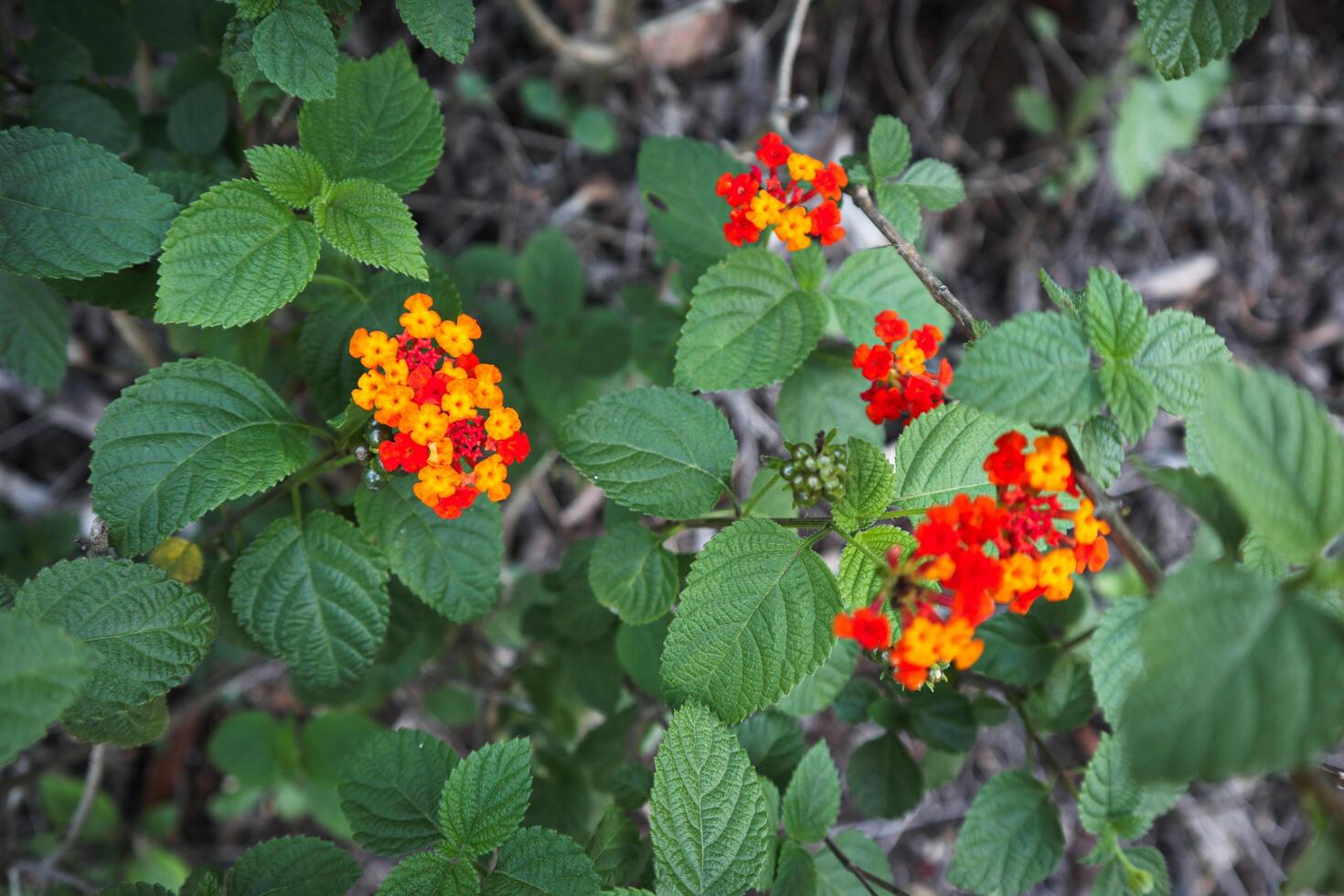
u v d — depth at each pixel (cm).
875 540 33
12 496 53
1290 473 28
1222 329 65
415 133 35
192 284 33
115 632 32
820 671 37
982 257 65
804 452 33
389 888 32
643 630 38
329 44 33
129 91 41
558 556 57
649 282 60
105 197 33
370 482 34
